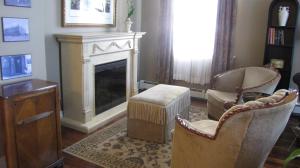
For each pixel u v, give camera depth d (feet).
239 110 5.05
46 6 10.21
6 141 6.68
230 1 13.60
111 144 9.66
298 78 11.61
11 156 6.76
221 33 14.01
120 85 13.57
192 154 6.27
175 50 15.65
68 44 10.64
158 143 9.77
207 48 14.75
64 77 11.10
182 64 15.57
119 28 14.52
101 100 12.21
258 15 13.61
